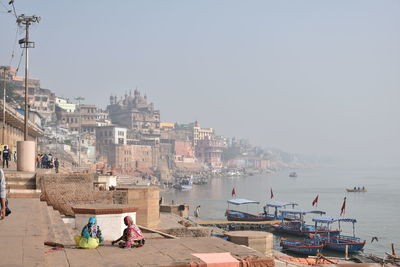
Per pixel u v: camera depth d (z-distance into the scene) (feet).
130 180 508.12
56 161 157.28
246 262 38.29
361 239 228.63
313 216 324.39
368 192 598.34
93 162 583.99
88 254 40.24
